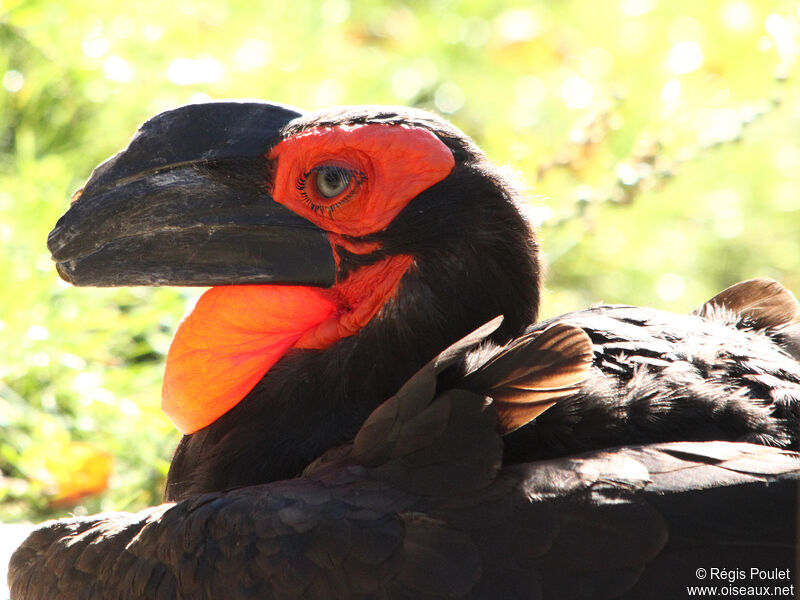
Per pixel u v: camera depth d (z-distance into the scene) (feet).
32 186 32.27
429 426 16.15
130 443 28.14
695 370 17.70
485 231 18.07
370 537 15.37
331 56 43.91
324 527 15.56
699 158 32.63
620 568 14.79
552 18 52.65
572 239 33.24
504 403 16.05
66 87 36.55
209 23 42.88
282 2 45.96
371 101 42.01
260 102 19.21
